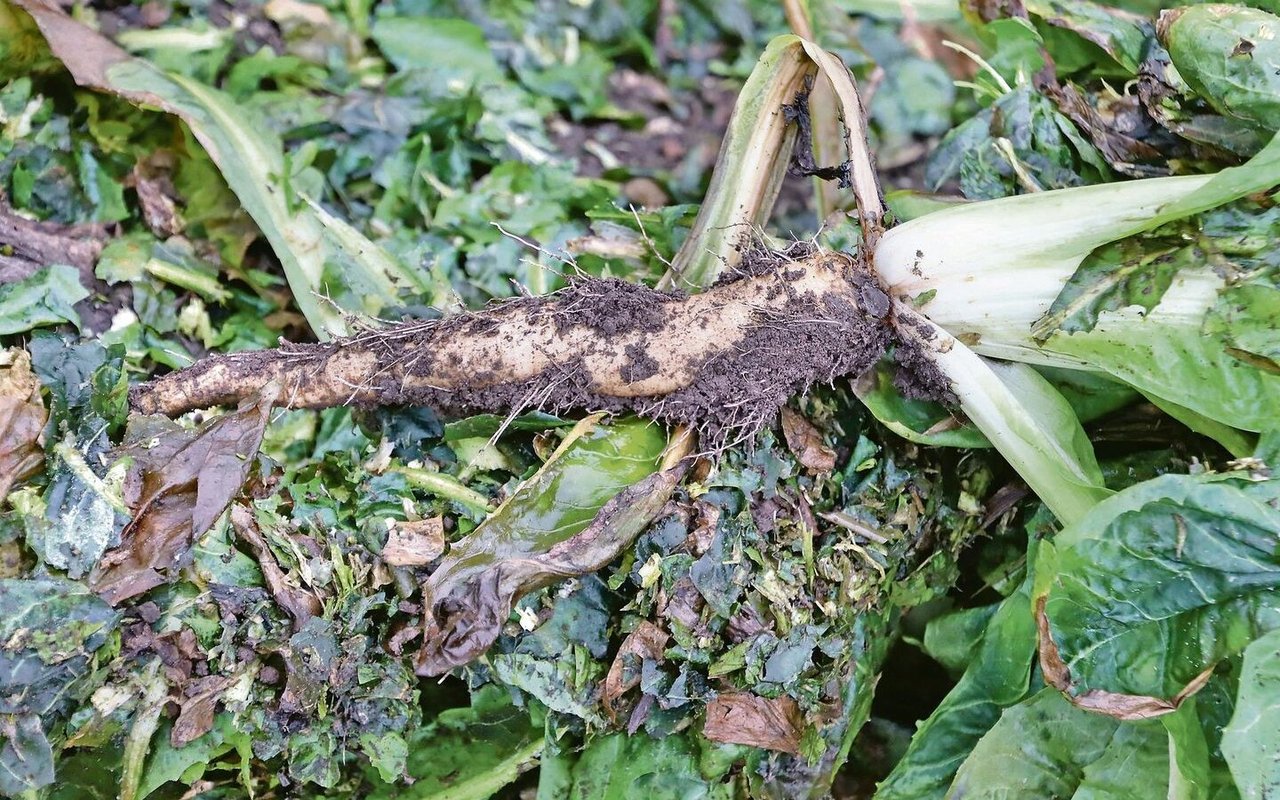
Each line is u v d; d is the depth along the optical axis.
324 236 0.57
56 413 0.50
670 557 0.51
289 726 0.50
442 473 0.52
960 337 0.52
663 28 0.67
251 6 0.62
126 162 0.57
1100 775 0.50
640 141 0.66
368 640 0.50
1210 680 0.48
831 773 0.53
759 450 0.52
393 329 0.53
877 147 0.65
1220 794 0.48
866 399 0.52
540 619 0.51
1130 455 0.54
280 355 0.52
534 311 0.52
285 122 0.60
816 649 0.52
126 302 0.56
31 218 0.56
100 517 0.48
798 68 0.53
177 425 0.50
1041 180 0.55
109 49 0.57
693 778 0.52
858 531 0.52
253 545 0.49
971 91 0.66
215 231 0.57
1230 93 0.51
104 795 0.48
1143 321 0.50
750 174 0.54
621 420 0.52
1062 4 0.55
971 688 0.53
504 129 0.63
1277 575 0.47
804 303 0.51
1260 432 0.49
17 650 0.47
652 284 0.57
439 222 0.61
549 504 0.50
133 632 0.48
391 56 0.63
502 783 0.52
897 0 0.66
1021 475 0.52
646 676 0.50
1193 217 0.50
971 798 0.51
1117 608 0.49
